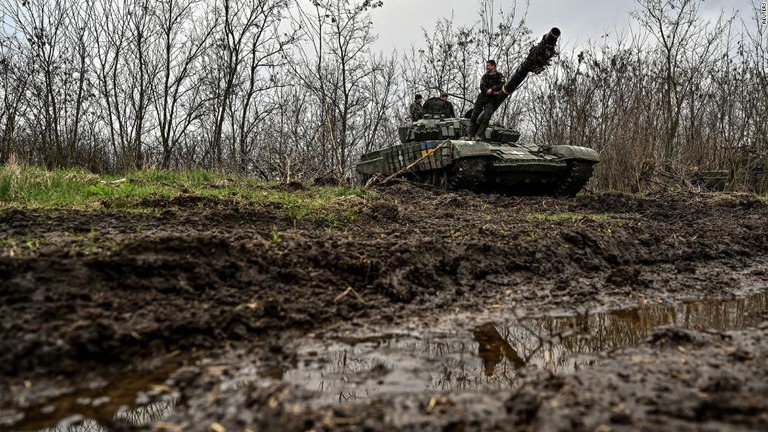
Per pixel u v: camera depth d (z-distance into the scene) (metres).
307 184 11.02
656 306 4.52
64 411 2.43
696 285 5.28
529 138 22.45
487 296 4.54
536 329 3.84
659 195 13.32
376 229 6.05
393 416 2.35
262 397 2.48
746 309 4.45
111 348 2.91
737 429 2.10
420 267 4.59
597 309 4.38
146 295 3.42
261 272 3.97
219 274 3.81
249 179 11.05
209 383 2.71
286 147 18.86
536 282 5.02
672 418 2.22
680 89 18.22
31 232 4.68
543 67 10.77
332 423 2.23
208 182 9.80
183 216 5.83
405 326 3.73
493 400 2.54
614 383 2.65
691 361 2.98
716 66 17.95
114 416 2.39
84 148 16.67
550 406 2.37
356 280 4.25
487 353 3.33
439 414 2.37
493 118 21.86
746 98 17.14
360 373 2.93
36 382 2.65
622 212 10.32
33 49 15.19
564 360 3.21
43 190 7.09
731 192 13.11
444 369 3.04
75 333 2.88
